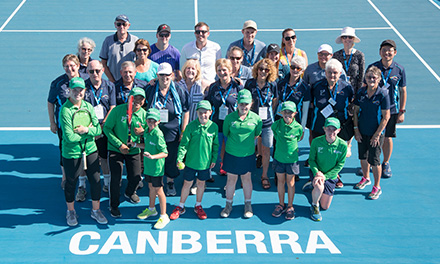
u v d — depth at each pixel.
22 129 9.65
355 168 8.62
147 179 6.82
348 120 7.61
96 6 15.84
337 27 14.54
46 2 16.12
